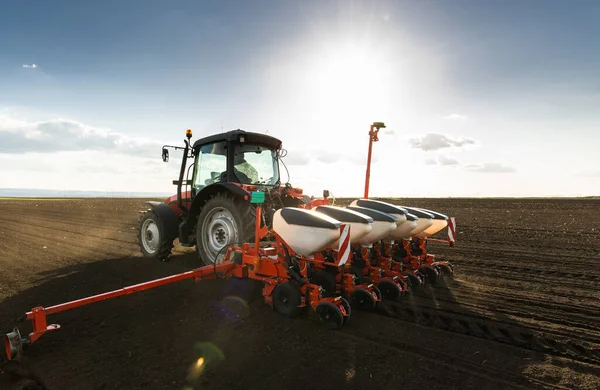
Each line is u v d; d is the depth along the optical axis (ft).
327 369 9.72
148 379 9.37
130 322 13.20
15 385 9.23
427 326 12.62
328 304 12.18
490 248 27.58
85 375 9.63
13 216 60.44
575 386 8.96
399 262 16.80
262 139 19.93
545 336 11.77
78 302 11.41
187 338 11.79
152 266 21.25
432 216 17.57
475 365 9.95
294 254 13.32
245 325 12.73
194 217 20.39
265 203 17.72
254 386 8.96
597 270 20.61
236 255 15.05
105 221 51.72
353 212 13.79
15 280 18.95
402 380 9.17
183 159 22.31
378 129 19.58
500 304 14.89
